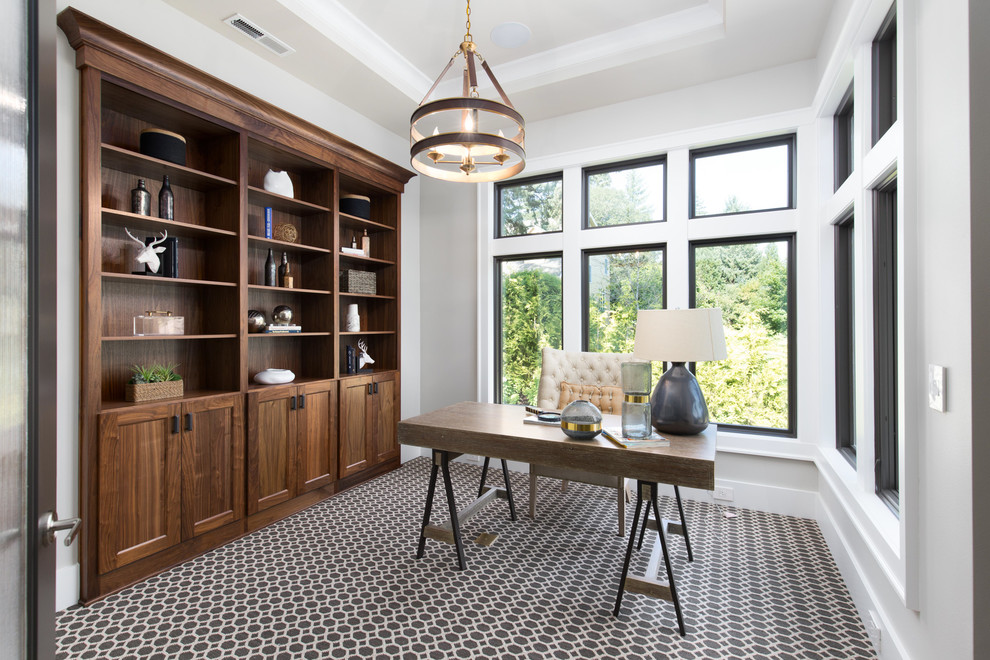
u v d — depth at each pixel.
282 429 3.03
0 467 0.68
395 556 2.54
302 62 3.16
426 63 3.50
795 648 1.83
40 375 0.78
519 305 4.27
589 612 2.06
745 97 3.25
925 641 1.40
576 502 3.36
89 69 2.11
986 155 1.11
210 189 2.87
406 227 4.49
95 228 2.14
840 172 2.87
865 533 1.94
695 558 2.54
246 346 2.82
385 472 3.98
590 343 3.91
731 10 2.58
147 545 2.30
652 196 3.69
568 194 3.91
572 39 3.19
